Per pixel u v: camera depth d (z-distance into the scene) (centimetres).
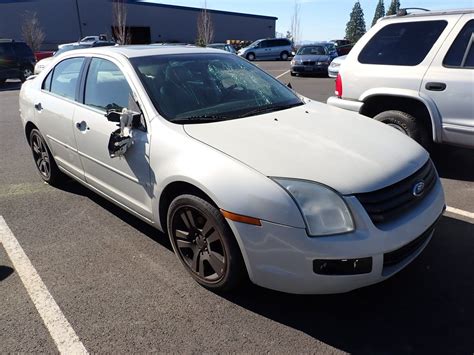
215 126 303
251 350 240
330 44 1970
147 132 310
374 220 241
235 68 396
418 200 272
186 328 258
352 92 532
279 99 375
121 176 340
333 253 233
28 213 422
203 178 261
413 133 489
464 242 345
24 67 1792
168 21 5178
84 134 375
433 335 248
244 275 271
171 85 338
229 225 254
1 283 306
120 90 345
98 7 4797
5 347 246
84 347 245
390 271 253
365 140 294
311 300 280
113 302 282
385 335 249
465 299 278
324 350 239
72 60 426
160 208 308
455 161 546
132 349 242
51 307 279
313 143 281
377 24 525
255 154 263
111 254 342
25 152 662
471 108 439
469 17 448
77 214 417
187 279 306
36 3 4544
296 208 236
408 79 480
